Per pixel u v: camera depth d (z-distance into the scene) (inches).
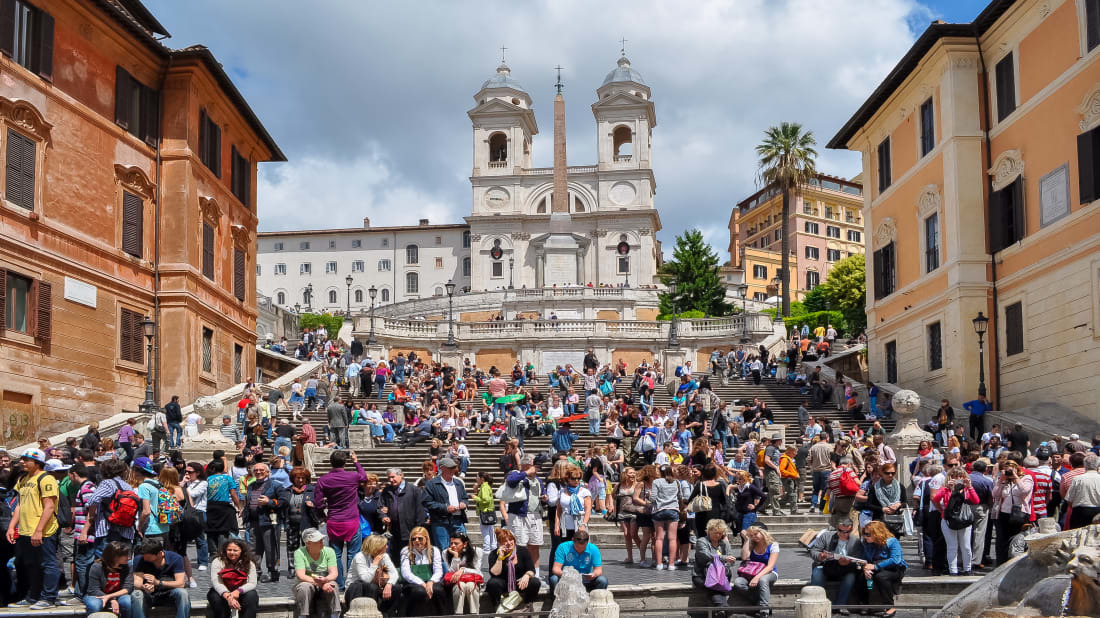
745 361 1753.2
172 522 569.0
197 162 1268.5
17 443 956.0
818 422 1067.9
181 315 1213.1
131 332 1160.8
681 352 1838.1
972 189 1223.5
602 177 4087.1
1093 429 988.6
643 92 4244.6
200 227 1282.0
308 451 994.7
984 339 1205.1
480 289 4028.1
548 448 1146.7
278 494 643.5
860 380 1626.5
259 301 2608.3
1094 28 1016.9
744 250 4549.7
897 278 1423.5
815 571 563.8
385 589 522.0
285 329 2583.7
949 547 612.7
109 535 543.8
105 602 499.2
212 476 637.3
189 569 599.5
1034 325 1122.0
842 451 835.4
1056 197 1082.1
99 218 1115.9
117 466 552.1
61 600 563.8
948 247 1243.2
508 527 616.1
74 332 1054.4
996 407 1195.3
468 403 1443.2
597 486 816.3
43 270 1008.9
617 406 1314.0
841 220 4788.4
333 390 1352.1
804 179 2508.6
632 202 4067.4
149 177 1214.3
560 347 2241.6
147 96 1224.8
